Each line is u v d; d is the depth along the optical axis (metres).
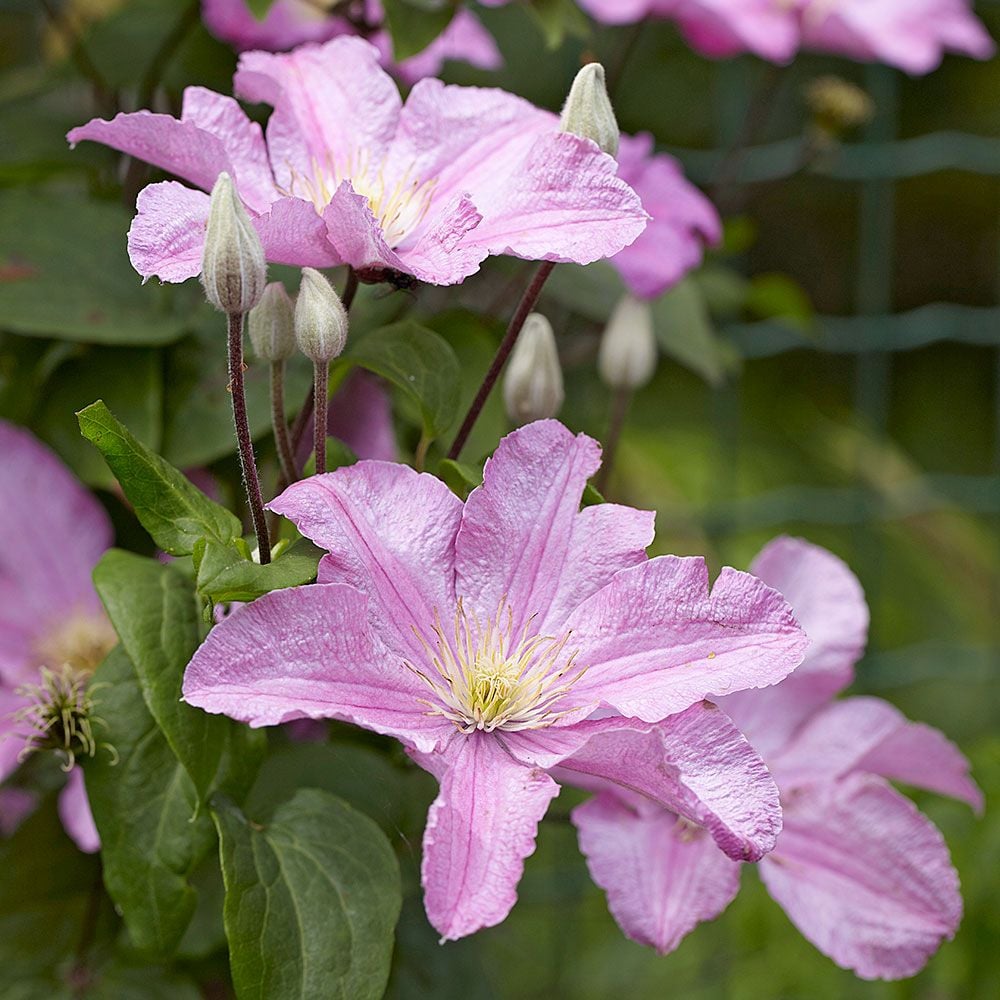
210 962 0.83
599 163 0.70
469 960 0.92
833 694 0.81
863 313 1.10
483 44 0.93
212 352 0.83
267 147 0.75
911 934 0.78
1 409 0.84
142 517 0.71
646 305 0.88
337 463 0.75
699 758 0.69
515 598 0.72
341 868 0.73
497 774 0.70
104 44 0.91
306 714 0.68
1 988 0.81
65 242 0.83
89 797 0.74
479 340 0.85
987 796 1.04
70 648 0.82
